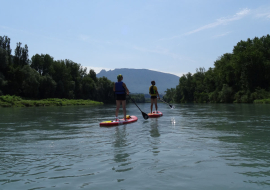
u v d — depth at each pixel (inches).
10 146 151.1
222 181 88.0
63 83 2532.0
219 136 179.5
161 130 214.5
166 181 88.8
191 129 218.5
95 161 115.5
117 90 291.3
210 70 2426.2
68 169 104.1
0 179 92.7
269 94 1435.8
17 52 2276.1
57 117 391.2
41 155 128.0
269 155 122.6
